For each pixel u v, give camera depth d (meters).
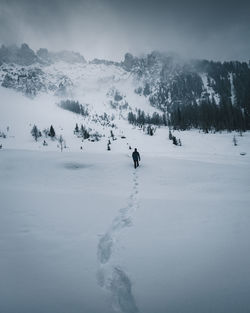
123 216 10.35
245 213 9.98
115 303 5.12
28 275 5.98
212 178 18.20
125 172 20.72
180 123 181.12
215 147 104.69
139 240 7.84
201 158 34.62
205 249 7.04
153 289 5.38
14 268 6.27
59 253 7.12
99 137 141.88
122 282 5.87
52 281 5.77
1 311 4.72
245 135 126.62
